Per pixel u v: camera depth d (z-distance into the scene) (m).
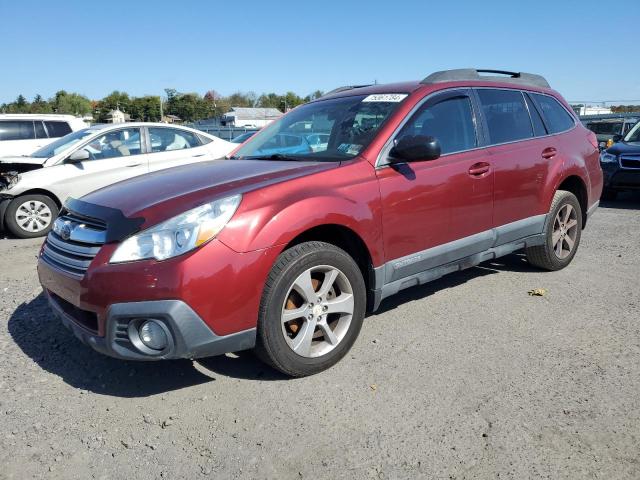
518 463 2.47
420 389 3.13
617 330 3.88
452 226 4.02
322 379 3.28
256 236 2.95
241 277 2.90
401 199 3.64
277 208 3.06
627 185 9.47
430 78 4.27
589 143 5.51
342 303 3.39
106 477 2.46
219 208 2.92
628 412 2.84
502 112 4.65
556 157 4.94
